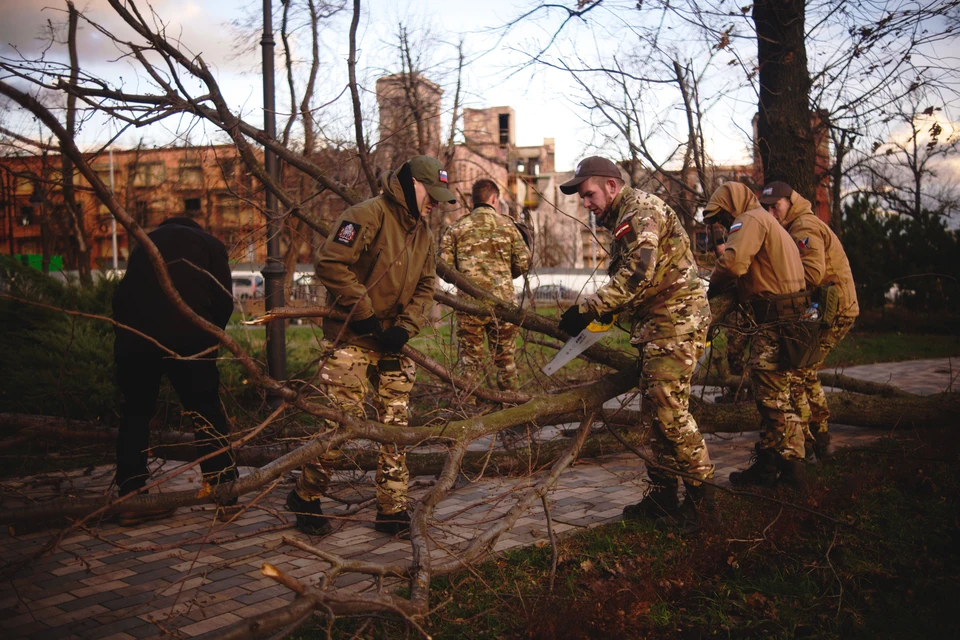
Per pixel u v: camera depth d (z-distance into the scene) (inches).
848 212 665.6
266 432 185.6
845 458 201.2
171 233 149.8
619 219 142.3
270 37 246.5
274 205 230.1
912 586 115.6
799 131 236.4
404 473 144.3
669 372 140.3
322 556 88.4
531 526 146.6
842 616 106.3
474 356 223.9
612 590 108.4
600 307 136.9
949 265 607.5
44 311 233.6
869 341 539.2
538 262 321.4
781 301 166.9
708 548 125.6
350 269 137.4
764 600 110.3
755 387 170.6
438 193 134.7
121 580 117.6
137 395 151.5
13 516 83.5
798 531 138.1
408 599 104.2
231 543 137.3
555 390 221.1
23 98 70.4
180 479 180.9
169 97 161.3
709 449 225.3
